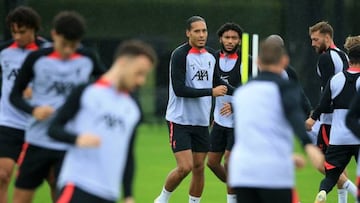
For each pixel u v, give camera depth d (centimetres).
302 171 4725
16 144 2661
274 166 2005
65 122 1923
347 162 3131
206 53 3259
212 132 3394
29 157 2423
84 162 1934
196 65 3219
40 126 2400
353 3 6794
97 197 1931
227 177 3341
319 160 1891
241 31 3397
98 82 1939
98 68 2419
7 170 2655
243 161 2023
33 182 2452
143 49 1892
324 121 3312
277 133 2011
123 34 7238
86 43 7138
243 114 2042
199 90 3119
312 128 3472
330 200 3703
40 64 2353
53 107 2386
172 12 7294
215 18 7125
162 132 7206
